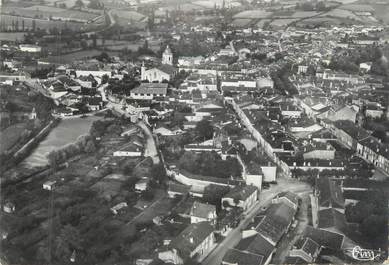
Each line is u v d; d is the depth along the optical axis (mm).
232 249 129500
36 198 154625
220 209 149250
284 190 158625
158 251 130875
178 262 127812
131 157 175375
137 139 185875
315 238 134875
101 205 150250
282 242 135500
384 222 137875
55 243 137875
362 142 177000
